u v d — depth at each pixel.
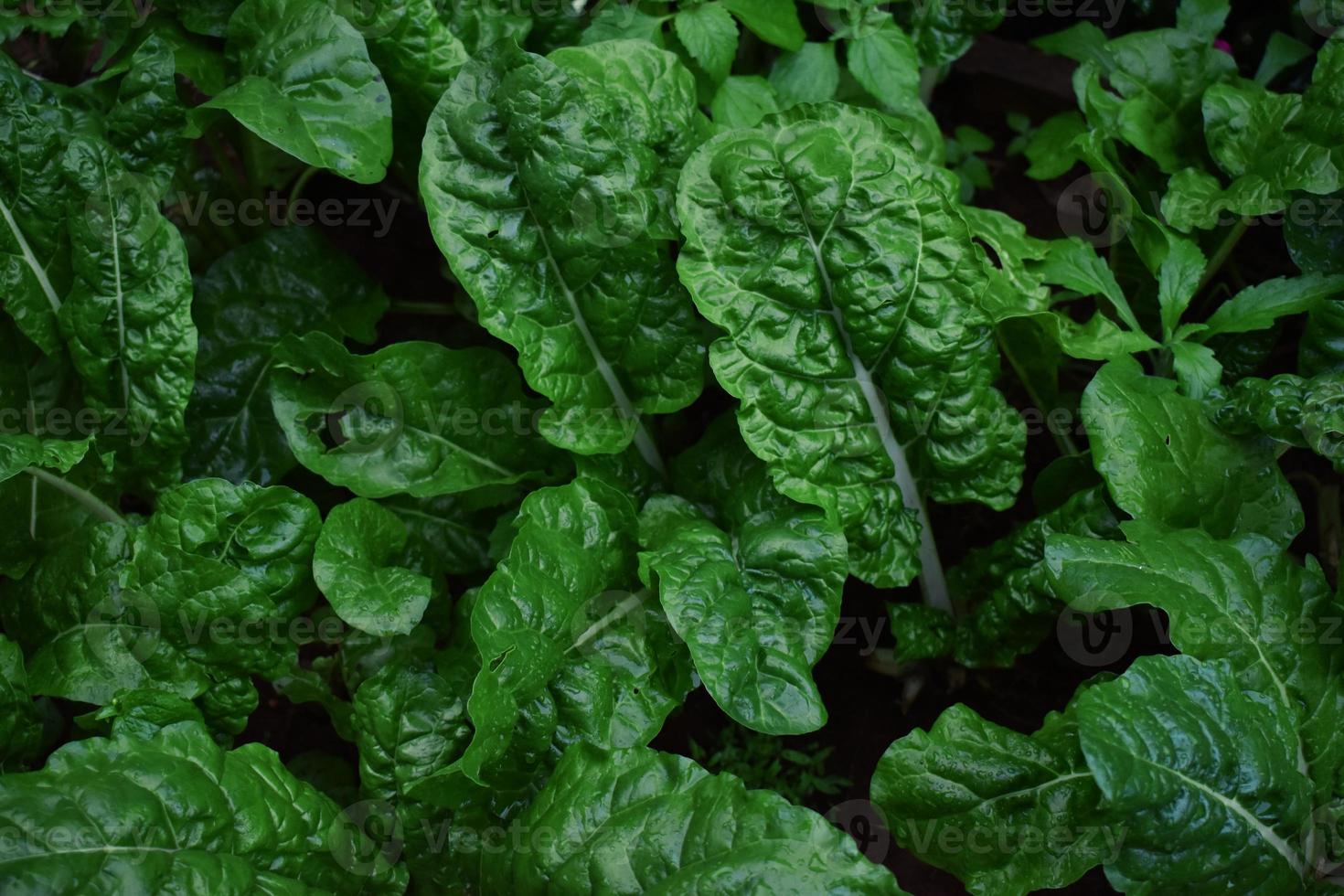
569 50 1.25
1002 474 1.28
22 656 1.22
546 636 1.20
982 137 1.46
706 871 1.13
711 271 1.23
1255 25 1.45
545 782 1.21
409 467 1.27
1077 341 1.27
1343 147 1.27
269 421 1.33
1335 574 1.33
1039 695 1.33
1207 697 1.17
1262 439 1.25
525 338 1.25
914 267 1.24
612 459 1.29
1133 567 1.19
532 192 1.24
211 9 1.30
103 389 1.26
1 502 1.25
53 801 1.12
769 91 1.31
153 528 1.21
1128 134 1.33
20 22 1.29
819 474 1.25
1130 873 1.17
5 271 1.25
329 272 1.36
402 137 1.34
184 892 1.13
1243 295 1.29
